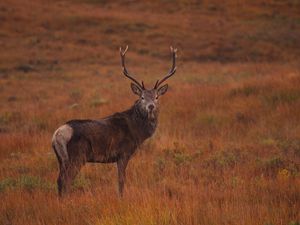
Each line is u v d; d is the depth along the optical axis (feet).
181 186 118.11
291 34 588.09
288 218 90.07
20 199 107.55
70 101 295.07
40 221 95.40
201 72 426.51
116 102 257.55
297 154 151.64
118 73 431.43
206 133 192.24
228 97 240.53
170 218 87.66
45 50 505.25
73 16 610.24
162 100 244.83
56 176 137.28
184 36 568.00
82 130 115.65
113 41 547.90
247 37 567.18
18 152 165.48
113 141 119.44
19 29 558.97
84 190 116.57
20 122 234.17
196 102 235.20
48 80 406.41
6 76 420.77
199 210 92.43
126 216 88.89
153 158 156.15
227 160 146.10
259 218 88.48
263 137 179.32
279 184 114.42
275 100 222.89
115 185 126.11
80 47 522.47
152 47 535.19
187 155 152.66
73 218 94.79
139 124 125.08
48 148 170.60
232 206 95.45
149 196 100.58
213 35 574.97
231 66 463.01
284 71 352.90
